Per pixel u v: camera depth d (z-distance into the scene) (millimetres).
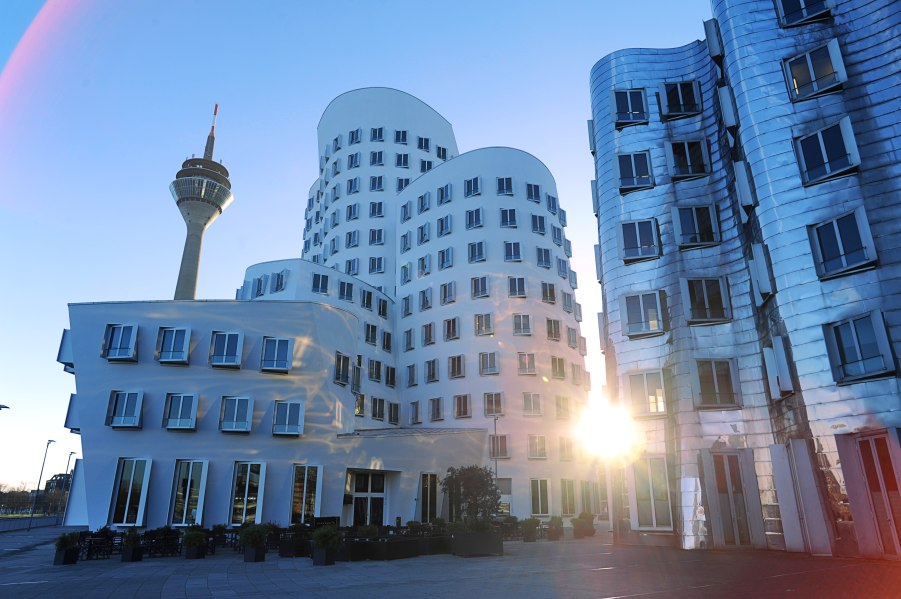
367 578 15906
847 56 22469
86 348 34969
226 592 13438
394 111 75562
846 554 18984
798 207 22078
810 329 20953
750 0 25281
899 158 20422
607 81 30953
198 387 35094
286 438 35406
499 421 51094
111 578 16344
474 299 55844
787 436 21812
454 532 23328
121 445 33594
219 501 33406
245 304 36969
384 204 70750
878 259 19797
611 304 28391
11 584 15086
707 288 25938
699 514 23109
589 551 23984
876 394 18984
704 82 28844
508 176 59875
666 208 27844
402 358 59656
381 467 39438
